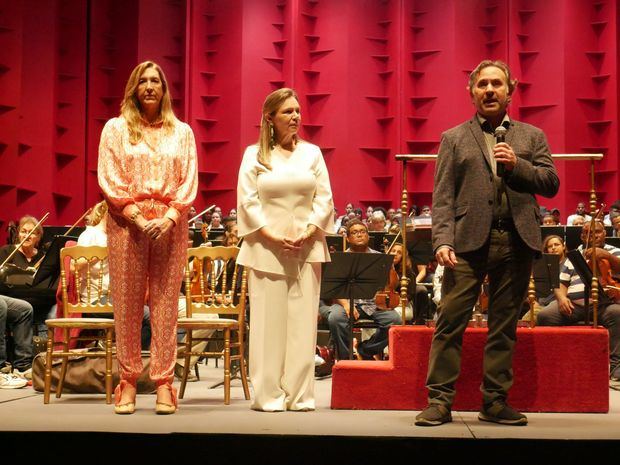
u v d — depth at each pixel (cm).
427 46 1417
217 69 1405
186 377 461
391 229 770
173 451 300
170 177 385
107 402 417
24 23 1242
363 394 399
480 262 348
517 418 340
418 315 646
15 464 302
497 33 1408
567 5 1389
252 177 404
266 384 390
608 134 1391
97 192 1334
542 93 1400
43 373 477
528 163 345
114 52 1362
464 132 359
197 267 505
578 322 624
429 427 328
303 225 402
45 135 1256
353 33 1409
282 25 1408
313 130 1416
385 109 1423
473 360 394
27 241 659
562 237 759
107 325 418
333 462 297
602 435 305
